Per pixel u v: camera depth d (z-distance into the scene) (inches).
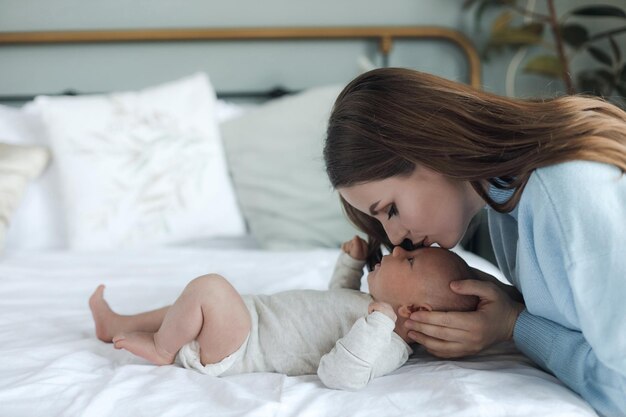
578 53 97.5
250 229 81.0
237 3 95.3
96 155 75.8
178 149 77.6
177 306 36.2
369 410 30.0
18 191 73.4
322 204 76.4
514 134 34.0
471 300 37.5
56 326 45.1
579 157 31.9
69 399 31.6
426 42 98.6
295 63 97.3
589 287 29.6
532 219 33.1
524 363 37.8
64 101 78.7
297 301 38.6
